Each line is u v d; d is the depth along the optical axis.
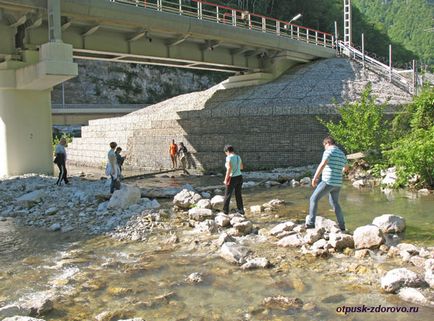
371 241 7.99
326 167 9.09
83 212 12.45
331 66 34.59
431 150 13.88
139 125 31.09
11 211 13.20
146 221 10.93
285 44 33.44
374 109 19.34
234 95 33.59
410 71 32.53
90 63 74.56
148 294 6.50
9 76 20.92
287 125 23.83
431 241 8.40
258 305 5.96
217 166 24.83
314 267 7.28
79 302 6.29
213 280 6.92
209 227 9.81
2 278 7.36
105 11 21.92
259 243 8.73
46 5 19.06
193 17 26.67
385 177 15.98
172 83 82.25
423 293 5.96
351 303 5.88
